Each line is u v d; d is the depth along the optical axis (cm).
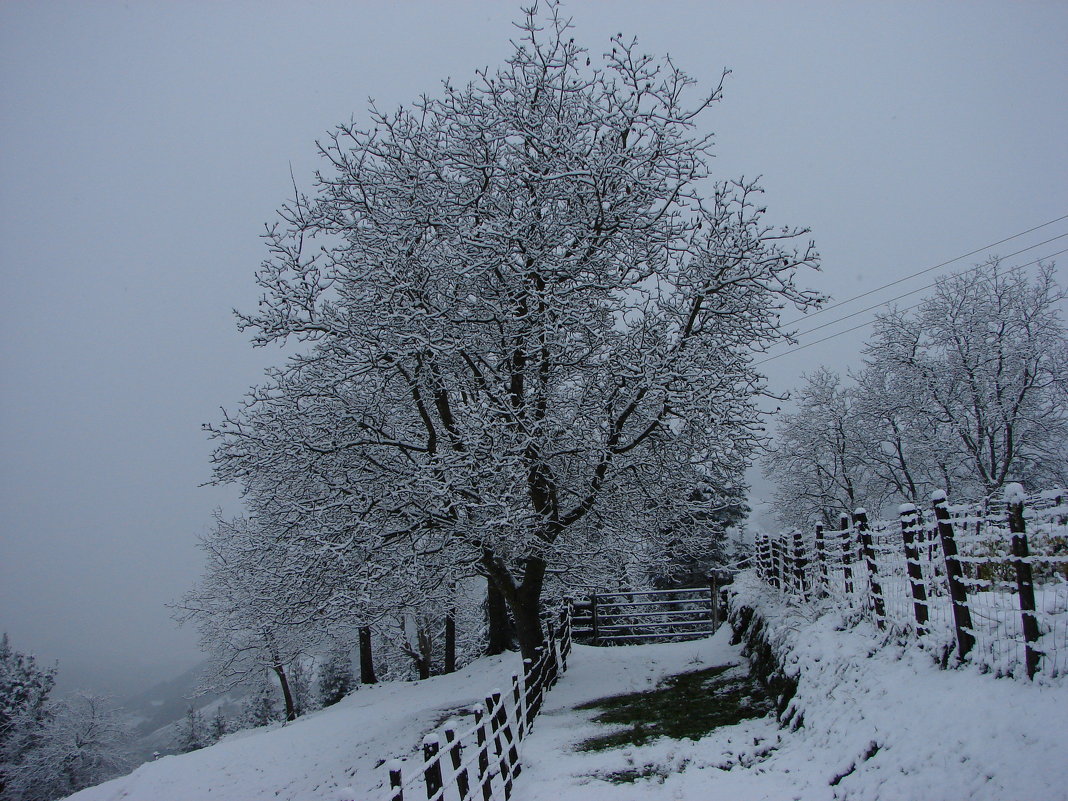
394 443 1330
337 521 1240
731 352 1267
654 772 736
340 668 4009
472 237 1277
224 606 2908
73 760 3406
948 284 2567
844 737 609
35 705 3625
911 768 493
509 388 1363
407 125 1367
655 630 2061
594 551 1484
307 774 1362
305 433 1281
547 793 705
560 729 1002
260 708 4341
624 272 1385
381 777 1124
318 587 1255
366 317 1299
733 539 2652
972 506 660
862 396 2748
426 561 1284
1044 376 2422
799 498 2920
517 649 2112
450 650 2697
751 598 1351
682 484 1417
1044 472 2438
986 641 551
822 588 970
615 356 1292
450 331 1317
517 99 1361
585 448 1282
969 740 472
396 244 1278
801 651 849
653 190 1282
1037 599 574
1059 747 412
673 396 1162
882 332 2677
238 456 1273
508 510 1135
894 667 648
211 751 1797
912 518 677
